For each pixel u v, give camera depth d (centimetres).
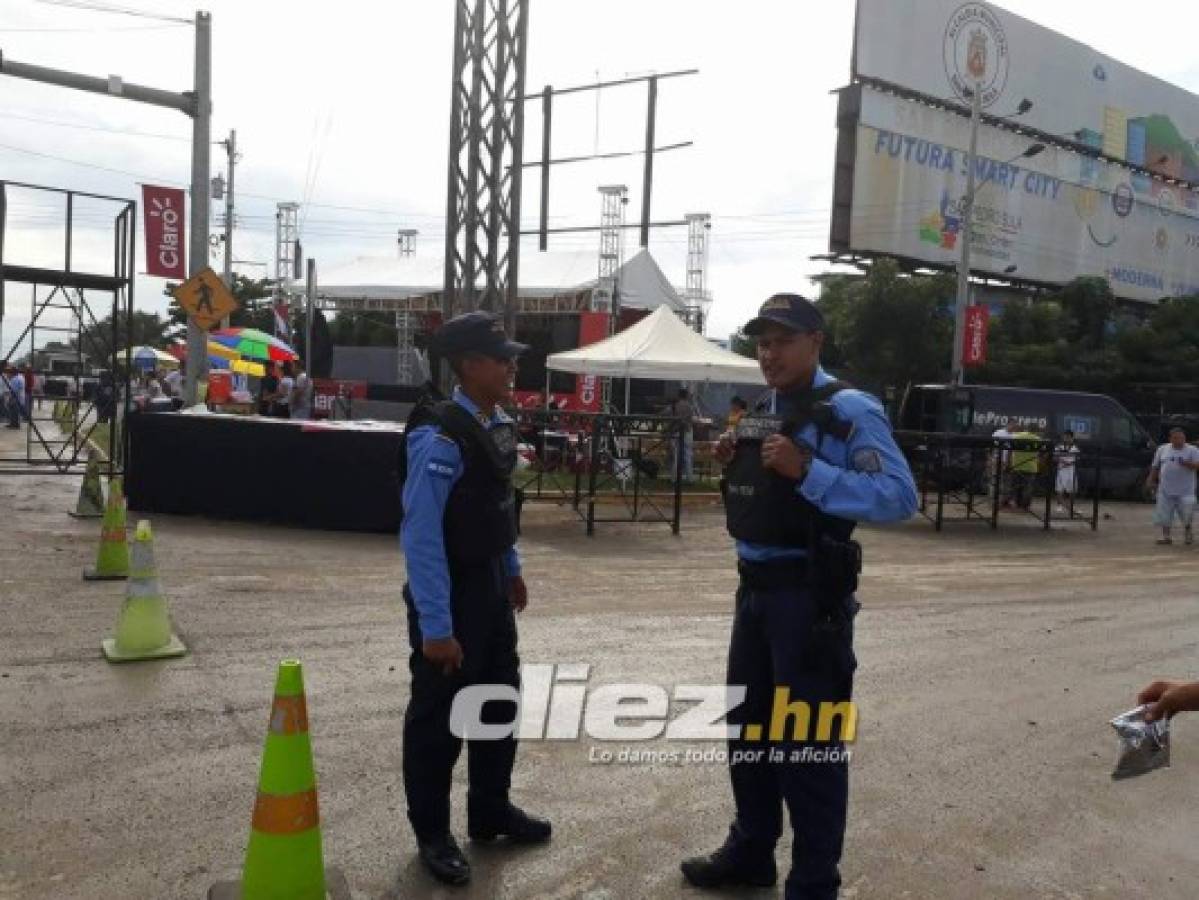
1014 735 541
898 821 427
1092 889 374
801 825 321
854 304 3131
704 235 4306
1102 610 902
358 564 914
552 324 3177
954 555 1234
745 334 334
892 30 3284
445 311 1769
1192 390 3119
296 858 315
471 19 1727
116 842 378
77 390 1551
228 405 2320
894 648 723
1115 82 4091
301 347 3397
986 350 2967
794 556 320
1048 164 3838
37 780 429
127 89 1449
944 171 3472
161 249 1505
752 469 323
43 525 1041
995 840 413
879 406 317
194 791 423
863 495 296
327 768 453
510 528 366
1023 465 1631
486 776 383
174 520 1112
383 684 572
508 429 364
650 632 730
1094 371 3297
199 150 1492
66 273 1301
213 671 582
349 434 1079
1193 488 1438
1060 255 3922
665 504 1503
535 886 360
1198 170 4566
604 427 1299
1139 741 266
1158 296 4388
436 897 348
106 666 584
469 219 1758
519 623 746
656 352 1738
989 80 3588
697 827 411
